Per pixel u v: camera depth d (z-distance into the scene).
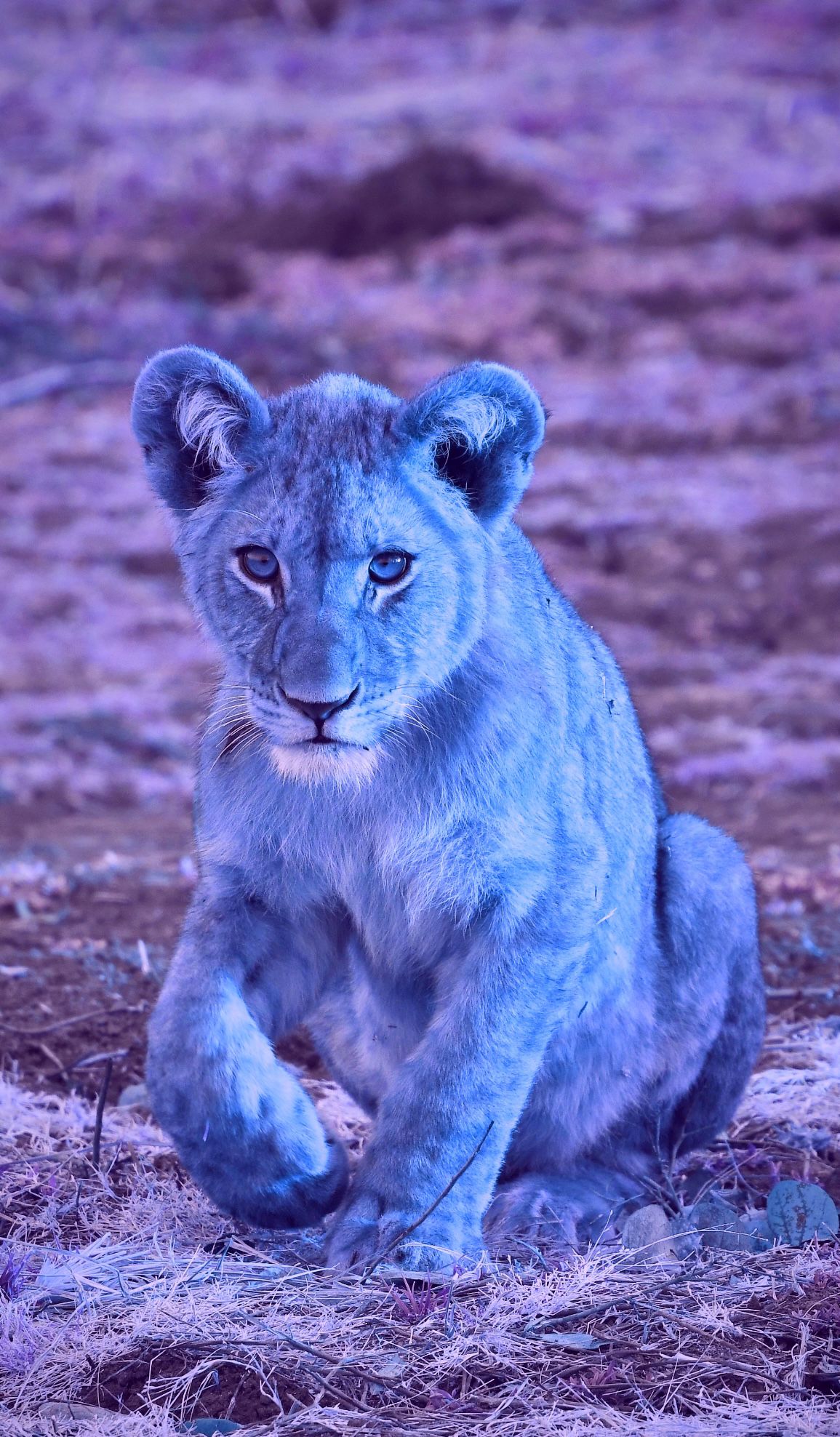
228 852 7.29
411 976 7.54
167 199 42.84
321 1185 7.08
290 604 6.80
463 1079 6.93
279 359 35.06
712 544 26.78
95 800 18.27
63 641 24.73
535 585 7.84
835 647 23.58
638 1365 6.09
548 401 32.84
